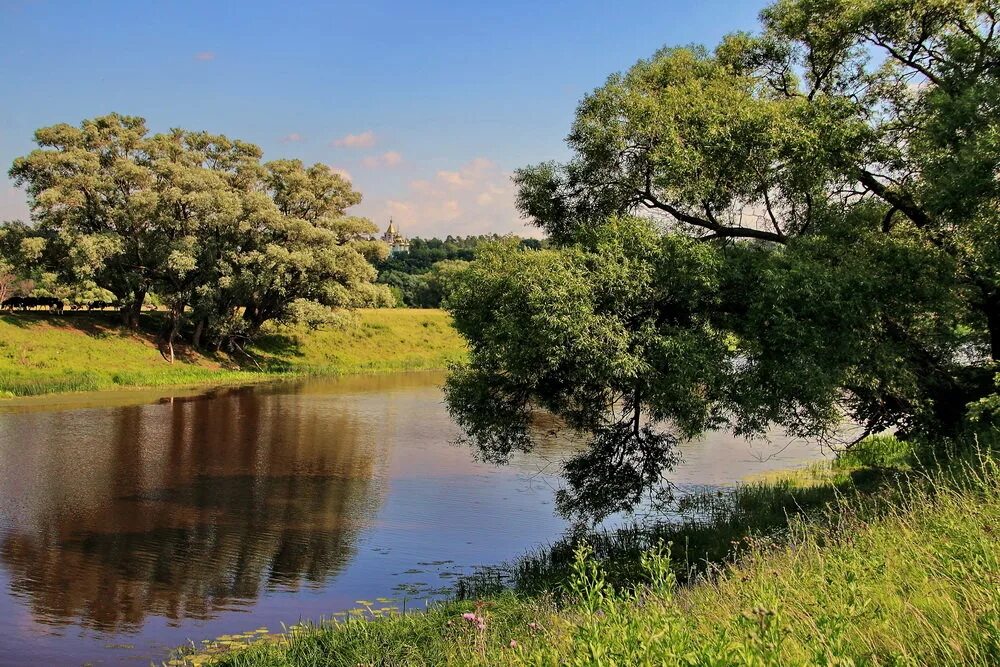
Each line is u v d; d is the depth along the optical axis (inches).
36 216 1803.6
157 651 432.5
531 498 815.1
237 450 1058.7
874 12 651.5
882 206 696.4
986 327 709.3
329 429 1239.5
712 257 601.9
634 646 176.7
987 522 262.2
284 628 459.5
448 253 6161.4
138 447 1058.1
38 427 1180.5
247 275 1875.0
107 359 1793.8
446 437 1181.1
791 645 181.6
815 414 604.1
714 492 807.1
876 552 275.3
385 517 736.3
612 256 601.3
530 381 640.4
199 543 649.0
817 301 573.0
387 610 489.1
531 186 777.6
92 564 593.6
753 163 653.3
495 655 287.7
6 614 489.7
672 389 570.6
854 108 658.2
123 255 1883.6
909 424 709.3
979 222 547.2
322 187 2161.7
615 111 707.4
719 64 746.8
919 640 188.4
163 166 1847.9
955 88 631.8
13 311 1898.4
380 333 2578.7
